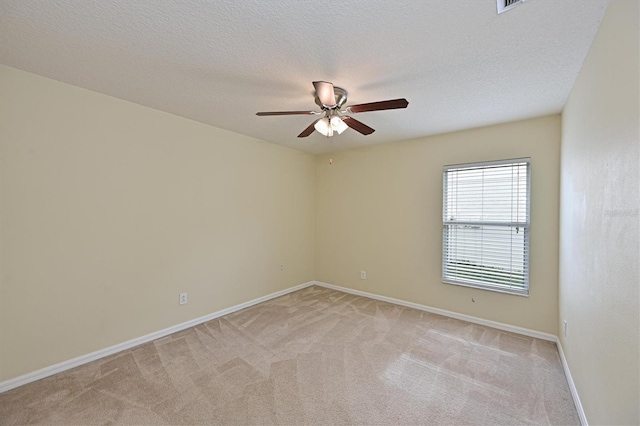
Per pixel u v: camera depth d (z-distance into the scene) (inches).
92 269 94.9
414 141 147.2
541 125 112.8
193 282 123.7
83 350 92.8
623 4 46.7
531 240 115.3
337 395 77.8
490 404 74.4
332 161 181.9
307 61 73.3
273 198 161.9
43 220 85.0
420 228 145.3
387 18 56.4
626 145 45.8
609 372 52.2
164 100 100.9
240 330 119.2
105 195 97.6
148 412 70.9
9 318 79.5
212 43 66.1
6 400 74.6
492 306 124.0
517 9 53.7
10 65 77.8
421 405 74.0
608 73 53.6
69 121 89.3
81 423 67.1
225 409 72.2
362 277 167.5
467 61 72.2
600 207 58.2
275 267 163.8
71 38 64.8
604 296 55.4
